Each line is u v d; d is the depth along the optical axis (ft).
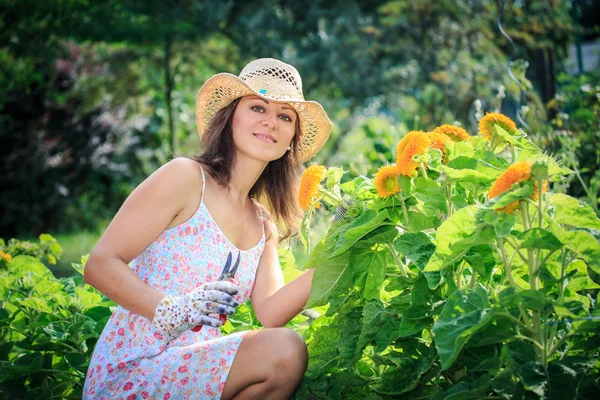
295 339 7.20
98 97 43.96
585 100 16.46
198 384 7.22
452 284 6.79
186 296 7.02
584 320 6.06
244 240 8.46
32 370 8.68
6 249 12.79
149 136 47.09
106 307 9.49
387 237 7.07
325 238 7.41
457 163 6.86
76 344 8.89
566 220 6.36
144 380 7.31
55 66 41.19
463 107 28.45
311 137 9.34
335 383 7.51
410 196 7.03
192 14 43.01
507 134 7.35
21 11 32.58
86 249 33.50
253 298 8.55
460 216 6.08
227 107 8.57
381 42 37.63
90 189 44.04
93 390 7.48
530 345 6.07
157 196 7.65
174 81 48.52
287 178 9.34
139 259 7.92
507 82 23.88
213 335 7.91
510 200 5.81
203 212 7.91
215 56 45.85
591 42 47.11
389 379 6.87
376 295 7.32
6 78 34.32
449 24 31.45
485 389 6.07
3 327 9.39
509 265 6.26
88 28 38.01
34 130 41.88
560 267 6.81
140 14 41.98
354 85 39.09
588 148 14.20
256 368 7.15
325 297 7.50
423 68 33.19
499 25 15.53
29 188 41.37
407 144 6.73
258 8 45.98
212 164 8.28
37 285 9.69
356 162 17.33
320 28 42.16
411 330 6.69
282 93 8.57
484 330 6.15
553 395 5.69
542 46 18.52
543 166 5.80
